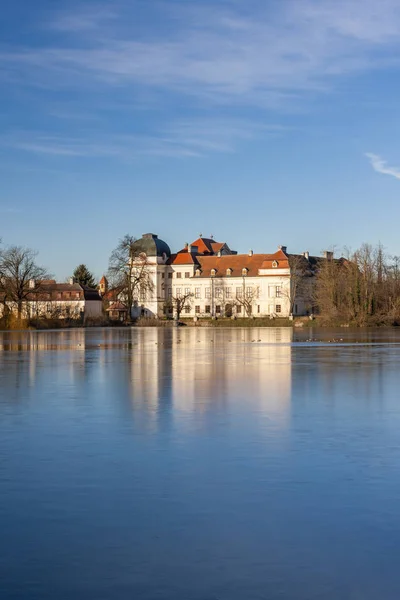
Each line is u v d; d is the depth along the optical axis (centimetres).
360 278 16512
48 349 7681
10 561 1369
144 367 5247
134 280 18962
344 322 16475
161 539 1472
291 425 2689
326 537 1473
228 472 1983
